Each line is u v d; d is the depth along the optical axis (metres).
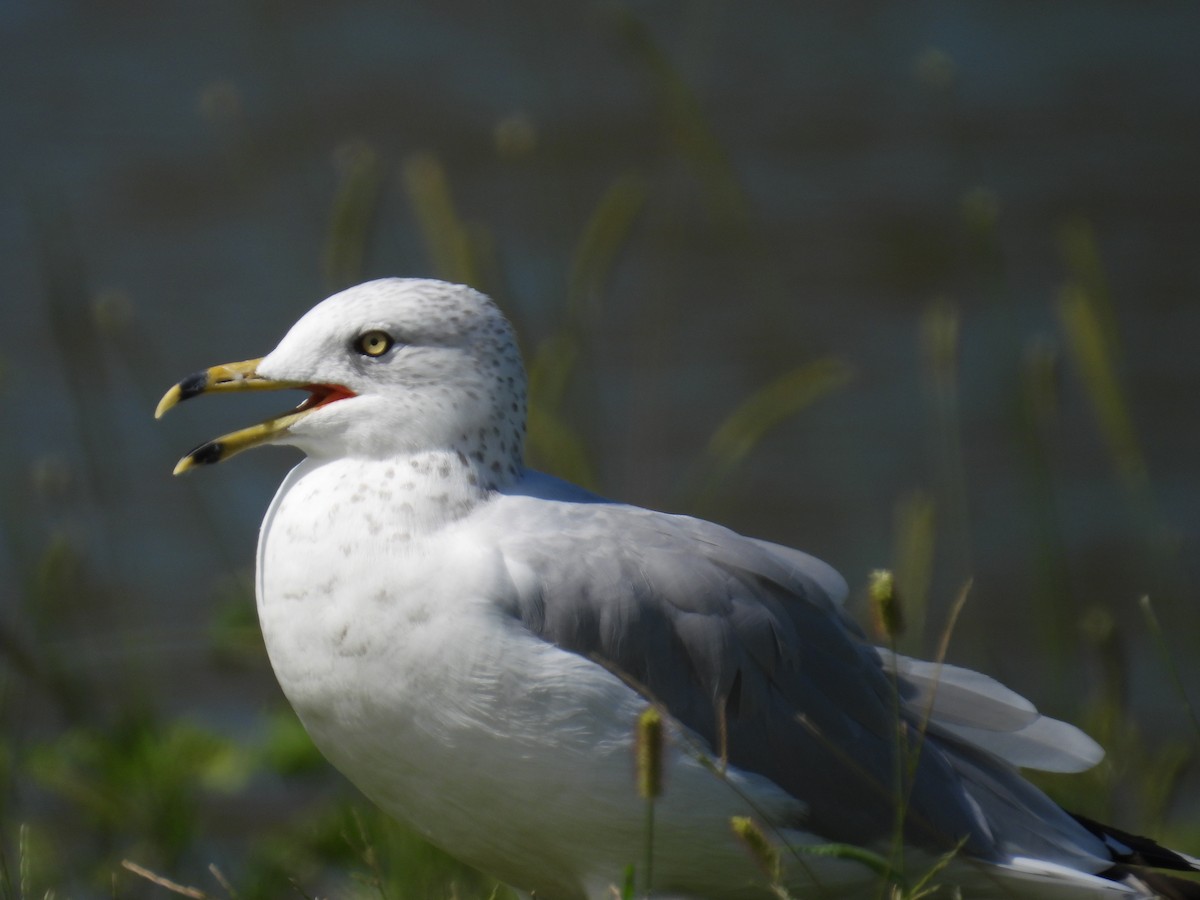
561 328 9.92
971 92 21.05
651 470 14.41
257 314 16.12
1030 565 13.48
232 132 18.88
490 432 6.33
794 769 6.31
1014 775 6.75
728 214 13.46
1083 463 14.98
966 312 16.91
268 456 14.48
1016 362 10.54
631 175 9.38
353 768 6.30
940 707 6.76
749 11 23.16
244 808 9.98
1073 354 15.62
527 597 5.95
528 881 6.55
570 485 6.61
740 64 21.78
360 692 6.01
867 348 16.25
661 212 16.86
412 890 7.71
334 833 8.62
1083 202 18.69
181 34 21.88
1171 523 14.19
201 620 12.16
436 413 6.25
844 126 20.28
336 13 22.55
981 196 10.45
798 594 6.46
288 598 6.10
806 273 17.39
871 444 14.93
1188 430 15.32
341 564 6.01
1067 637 9.68
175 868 8.73
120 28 21.97
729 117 20.50
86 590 12.01
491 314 6.41
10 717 9.70
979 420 15.13
